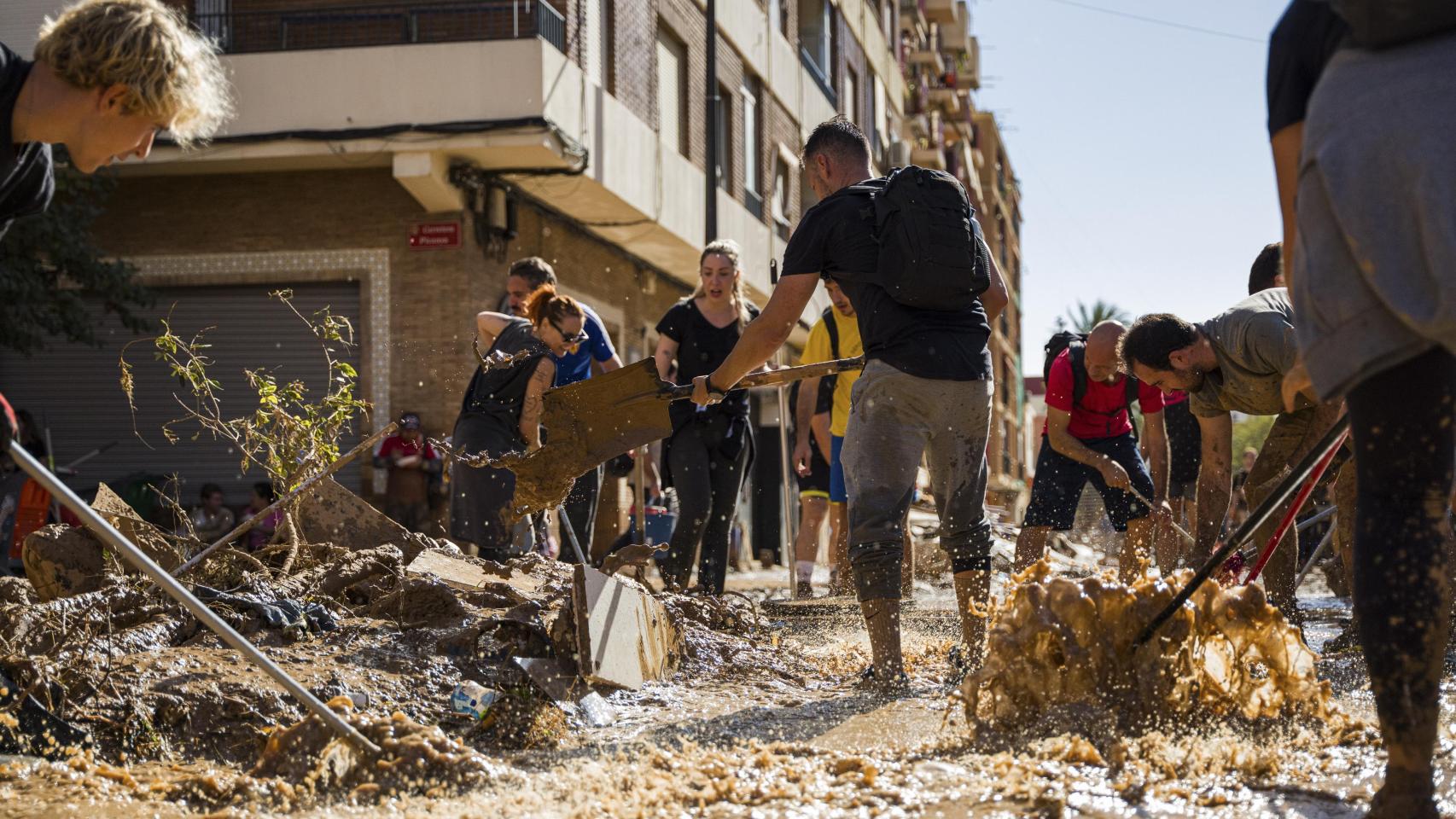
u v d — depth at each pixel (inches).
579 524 305.4
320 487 228.1
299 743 123.0
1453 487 108.3
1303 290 98.1
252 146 554.9
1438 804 104.5
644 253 776.9
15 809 113.3
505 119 547.8
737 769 123.4
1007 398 2361.0
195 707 145.3
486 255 591.2
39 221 519.8
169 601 178.4
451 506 267.9
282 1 575.2
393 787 117.3
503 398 268.4
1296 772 118.7
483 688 162.1
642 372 189.6
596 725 161.9
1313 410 213.0
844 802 111.7
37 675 141.8
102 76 117.0
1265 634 139.4
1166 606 138.3
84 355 597.9
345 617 190.2
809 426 378.6
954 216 185.0
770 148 953.5
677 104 776.9
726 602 237.9
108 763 134.4
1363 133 94.3
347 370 239.0
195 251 585.9
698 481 304.0
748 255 882.1
